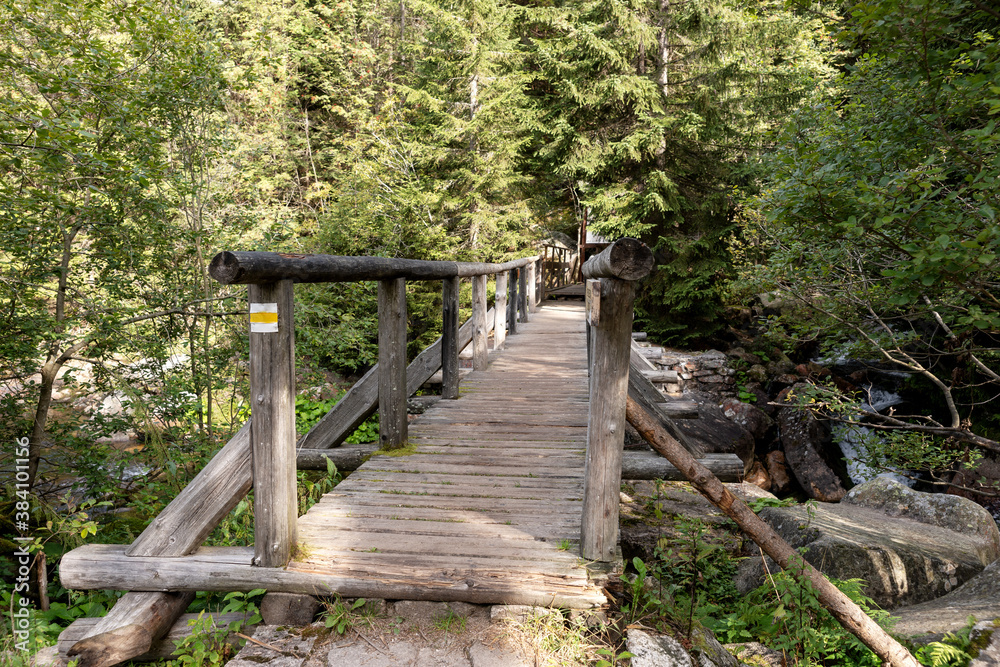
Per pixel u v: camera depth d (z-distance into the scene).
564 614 2.52
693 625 2.63
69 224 5.91
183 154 7.51
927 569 3.87
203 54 6.53
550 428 4.84
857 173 3.97
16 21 5.17
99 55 5.39
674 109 11.90
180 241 6.87
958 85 3.42
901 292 3.83
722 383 10.47
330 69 15.21
